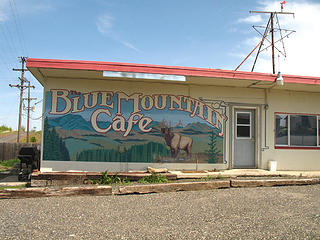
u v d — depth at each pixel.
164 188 7.34
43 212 5.60
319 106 11.05
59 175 8.16
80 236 4.39
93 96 9.48
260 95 10.53
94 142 9.41
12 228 4.71
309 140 10.87
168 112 9.87
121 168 9.48
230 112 10.28
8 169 12.84
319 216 5.39
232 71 9.12
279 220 5.16
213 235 4.45
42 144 9.18
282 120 10.68
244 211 5.71
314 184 8.44
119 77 8.70
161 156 9.73
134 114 9.66
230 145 10.21
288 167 10.57
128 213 5.57
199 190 7.57
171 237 4.37
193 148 9.94
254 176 9.42
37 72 8.75
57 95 9.31
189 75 8.88
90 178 8.27
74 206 6.02
